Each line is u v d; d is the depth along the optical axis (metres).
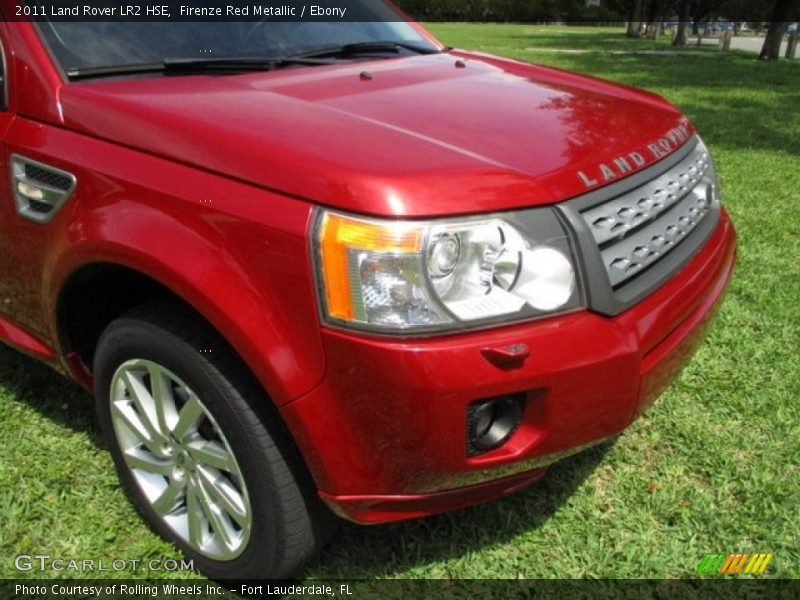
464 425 1.75
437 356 1.70
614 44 27.94
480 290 1.77
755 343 3.61
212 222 1.87
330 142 1.90
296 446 1.95
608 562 2.32
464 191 1.78
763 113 10.49
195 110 2.09
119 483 2.63
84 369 2.54
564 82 2.86
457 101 2.36
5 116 2.41
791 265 4.55
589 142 2.17
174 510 2.32
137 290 2.32
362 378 1.74
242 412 1.93
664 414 3.06
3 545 2.38
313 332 1.76
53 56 2.41
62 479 2.66
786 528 2.46
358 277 1.71
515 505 2.55
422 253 1.71
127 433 2.33
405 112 2.19
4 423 2.95
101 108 2.19
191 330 1.99
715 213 2.68
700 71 16.83
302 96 2.29
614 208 2.02
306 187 1.78
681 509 2.52
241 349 1.83
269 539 2.03
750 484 2.65
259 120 2.03
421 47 3.31
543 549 2.38
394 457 1.80
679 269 2.26
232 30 2.86
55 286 2.27
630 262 2.04
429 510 1.95
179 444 2.16
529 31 38.44
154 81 2.43
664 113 2.66
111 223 2.04
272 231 1.78
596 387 1.88
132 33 2.63
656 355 2.05
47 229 2.26
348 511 1.90
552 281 1.83
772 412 3.08
